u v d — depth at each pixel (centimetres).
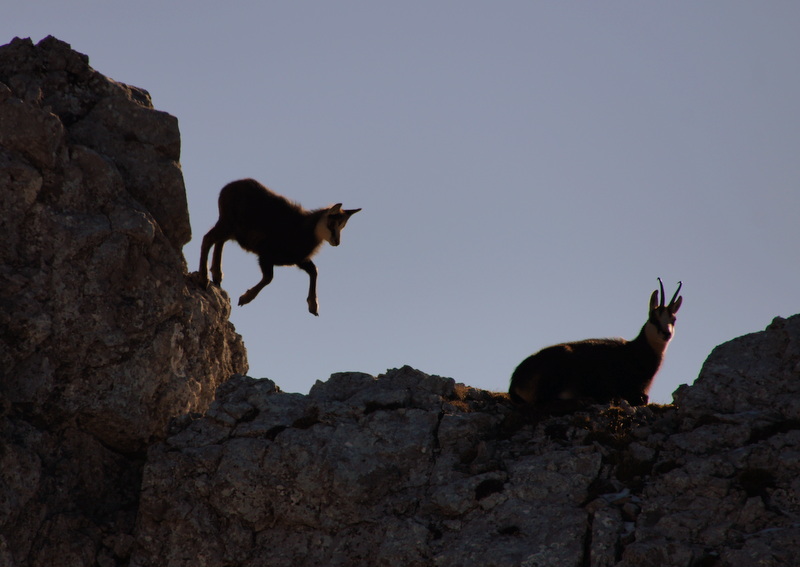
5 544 4103
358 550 4072
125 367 4597
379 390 4650
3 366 4300
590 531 3769
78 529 4359
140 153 4994
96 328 4525
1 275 4334
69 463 4472
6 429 4269
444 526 4016
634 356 4772
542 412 4516
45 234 4488
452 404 4578
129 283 4669
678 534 3666
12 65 4866
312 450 4322
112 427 4575
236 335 5553
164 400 4722
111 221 4672
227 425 4525
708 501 3759
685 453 4038
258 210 5522
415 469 4272
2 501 4112
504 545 3809
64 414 4453
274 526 4259
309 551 4153
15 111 4500
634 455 4084
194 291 5112
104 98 5006
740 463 3872
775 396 4203
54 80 4894
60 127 4609
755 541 3522
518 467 4116
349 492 4194
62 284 4472
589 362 4712
